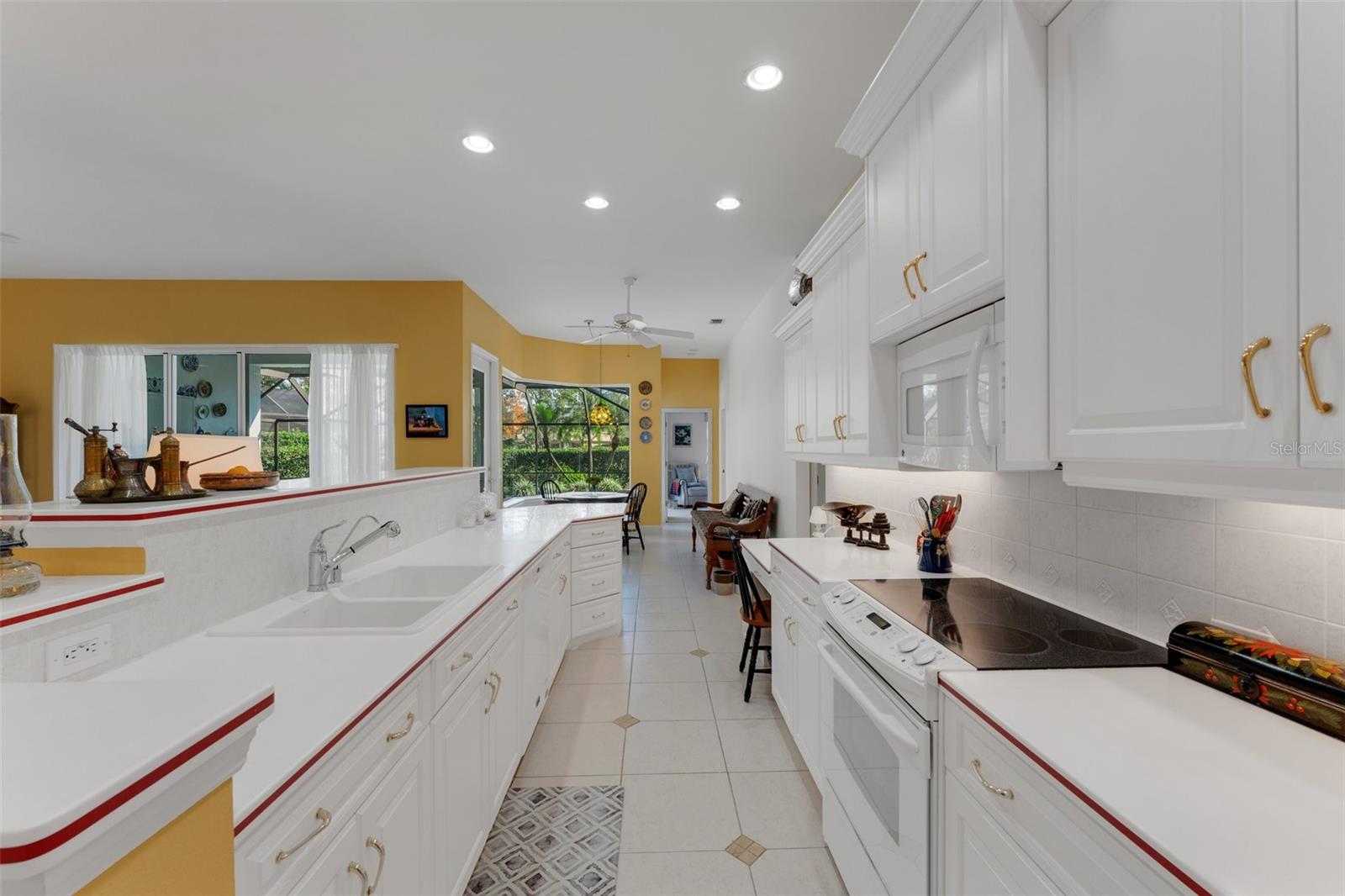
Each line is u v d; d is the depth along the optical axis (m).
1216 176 0.75
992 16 1.17
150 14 1.84
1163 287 0.84
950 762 1.08
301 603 1.69
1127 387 0.91
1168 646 1.14
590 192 3.15
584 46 2.00
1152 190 0.85
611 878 1.72
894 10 1.83
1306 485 0.66
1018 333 1.10
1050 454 1.10
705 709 2.82
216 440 1.79
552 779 2.23
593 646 3.75
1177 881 0.61
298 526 1.81
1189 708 0.96
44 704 0.44
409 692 1.22
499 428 6.07
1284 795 0.72
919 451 1.71
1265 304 0.68
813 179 2.99
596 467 8.68
